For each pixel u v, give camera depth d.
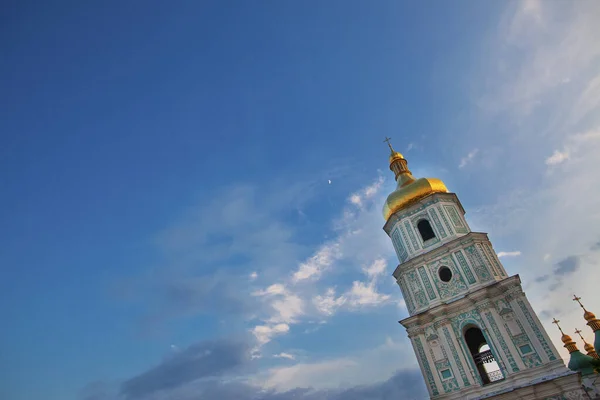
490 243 47.66
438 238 48.69
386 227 54.34
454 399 40.16
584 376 49.59
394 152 62.16
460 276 45.31
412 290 47.75
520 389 36.53
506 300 42.06
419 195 52.44
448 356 42.12
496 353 40.41
